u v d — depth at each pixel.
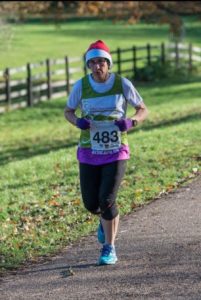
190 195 13.83
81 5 39.78
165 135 21.73
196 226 11.59
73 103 9.76
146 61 52.62
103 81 9.59
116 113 9.62
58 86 44.12
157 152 18.50
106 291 8.73
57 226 12.62
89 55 9.49
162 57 50.19
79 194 15.01
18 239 11.96
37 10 41.09
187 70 51.19
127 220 12.38
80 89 9.66
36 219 13.33
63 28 91.00
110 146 9.62
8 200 15.07
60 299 8.62
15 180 17.31
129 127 9.57
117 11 39.91
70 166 18.27
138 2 39.41
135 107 9.70
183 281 8.83
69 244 11.41
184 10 39.75
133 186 14.84
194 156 17.58
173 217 12.30
